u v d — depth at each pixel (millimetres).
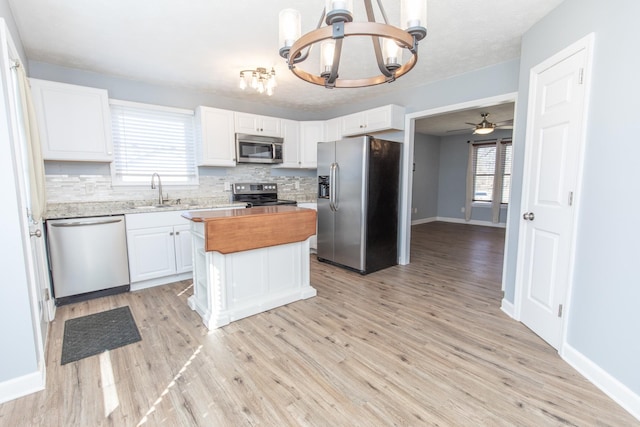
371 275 3709
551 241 2115
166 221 3307
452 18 2234
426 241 5781
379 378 1790
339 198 3910
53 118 2828
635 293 1505
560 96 2021
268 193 4770
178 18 2213
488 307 2783
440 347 2117
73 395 1641
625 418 1479
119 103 3389
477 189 7809
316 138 4816
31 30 2350
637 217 1496
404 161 4043
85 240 2838
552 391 1672
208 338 2234
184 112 3883
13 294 1596
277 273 2807
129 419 1481
